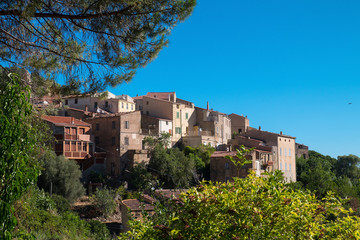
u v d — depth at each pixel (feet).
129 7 39.22
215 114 252.42
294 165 251.19
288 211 21.49
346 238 24.53
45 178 135.44
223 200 20.95
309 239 22.38
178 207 21.79
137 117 195.21
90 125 191.42
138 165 175.83
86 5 38.75
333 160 319.06
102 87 43.09
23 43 40.63
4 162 22.20
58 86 44.06
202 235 20.57
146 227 24.52
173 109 231.71
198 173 189.47
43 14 37.68
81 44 42.32
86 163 174.60
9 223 21.58
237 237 20.24
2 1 36.37
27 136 24.17
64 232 63.62
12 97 23.57
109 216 134.10
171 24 42.52
